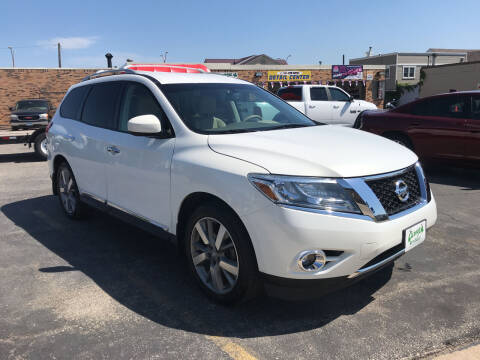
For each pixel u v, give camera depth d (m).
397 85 41.50
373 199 2.59
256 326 2.75
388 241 2.61
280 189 2.51
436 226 4.70
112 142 3.89
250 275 2.70
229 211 2.76
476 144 6.84
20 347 2.53
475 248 4.05
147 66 4.62
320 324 2.76
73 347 2.53
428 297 3.10
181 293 3.21
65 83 24.20
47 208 5.71
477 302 3.02
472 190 6.44
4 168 9.27
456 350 2.46
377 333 2.65
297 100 13.05
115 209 3.98
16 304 3.04
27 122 13.26
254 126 3.53
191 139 3.16
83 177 4.53
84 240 4.42
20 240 4.43
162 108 3.46
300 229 2.44
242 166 2.71
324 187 2.52
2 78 23.27
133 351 2.49
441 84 38.56
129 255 4.00
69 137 4.70
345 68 28.30
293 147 2.85
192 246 3.12
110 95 4.20
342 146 2.96
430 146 7.41
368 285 3.31
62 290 3.27
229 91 3.91
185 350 2.49
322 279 2.51
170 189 3.20
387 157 2.92
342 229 2.47
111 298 3.14
